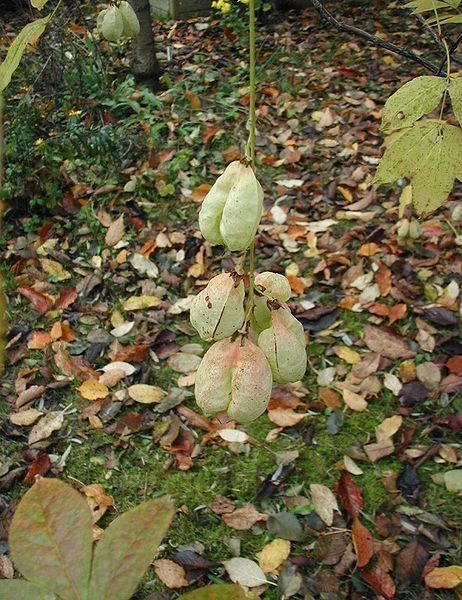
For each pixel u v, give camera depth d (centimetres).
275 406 273
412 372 286
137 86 509
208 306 85
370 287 329
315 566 222
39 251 360
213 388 85
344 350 297
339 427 268
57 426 272
